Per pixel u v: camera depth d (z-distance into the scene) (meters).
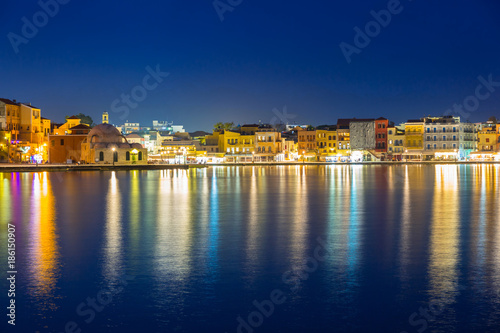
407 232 32.41
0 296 20.31
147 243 29.34
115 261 25.19
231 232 32.84
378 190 65.56
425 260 24.98
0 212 43.53
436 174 106.44
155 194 61.38
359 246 28.30
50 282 21.91
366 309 18.95
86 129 177.38
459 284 21.31
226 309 19.06
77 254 26.64
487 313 18.45
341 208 45.62
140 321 18.12
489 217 38.94
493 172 114.25
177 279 22.30
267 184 79.19
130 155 162.25
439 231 32.69
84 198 56.31
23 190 67.94
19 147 160.88
